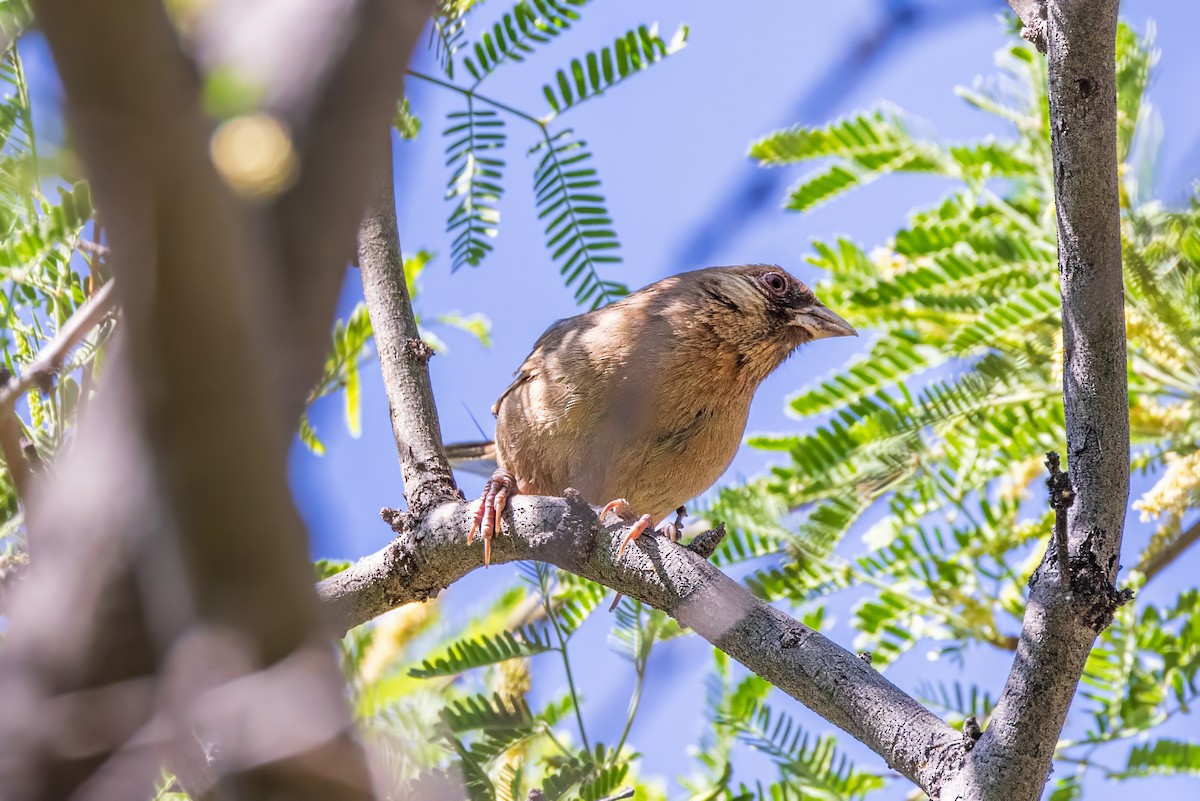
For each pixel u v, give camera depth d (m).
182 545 2.79
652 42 10.16
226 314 2.65
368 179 3.17
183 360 2.66
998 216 12.46
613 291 10.17
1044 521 11.44
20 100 4.93
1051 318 11.08
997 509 11.55
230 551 2.79
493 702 8.50
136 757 2.91
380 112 3.13
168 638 2.88
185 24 3.28
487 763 8.22
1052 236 11.98
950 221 12.45
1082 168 6.95
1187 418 11.32
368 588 9.19
